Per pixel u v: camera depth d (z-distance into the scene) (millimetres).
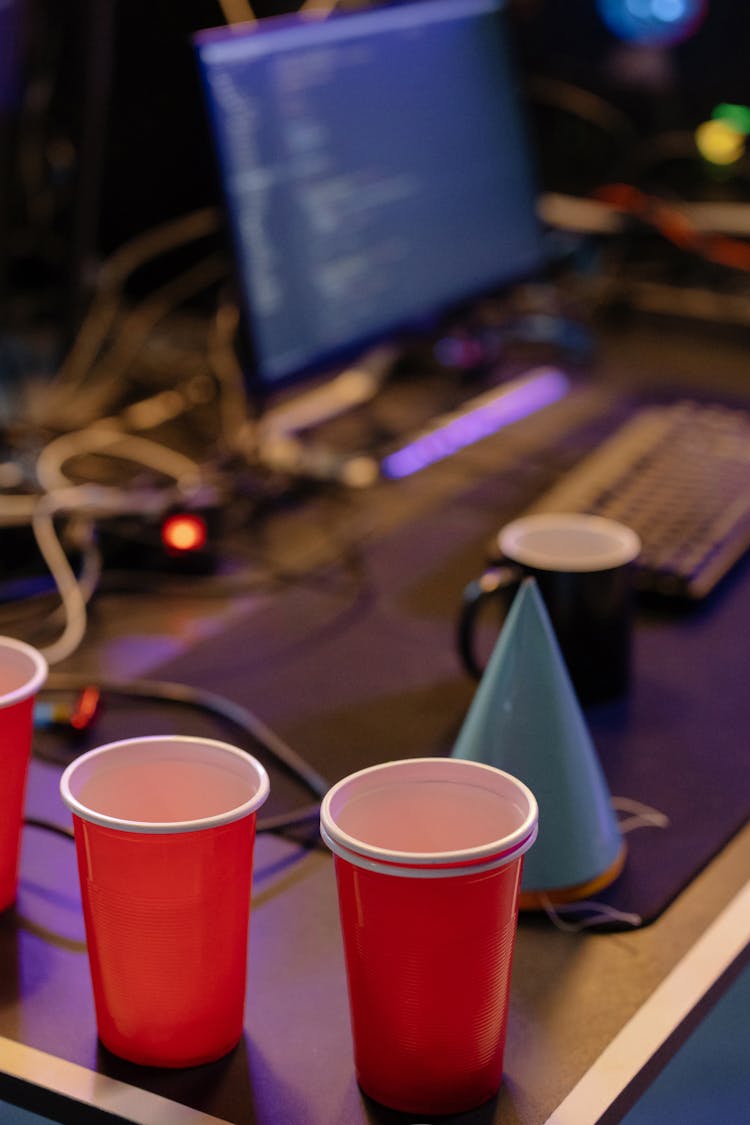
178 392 1477
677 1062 732
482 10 1536
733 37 1870
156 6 1468
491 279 1563
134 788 611
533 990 638
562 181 1939
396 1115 562
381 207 1371
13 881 696
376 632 1019
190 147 1527
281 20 1257
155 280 1635
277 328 1233
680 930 688
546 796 699
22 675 693
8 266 1420
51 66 1402
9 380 1476
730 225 1844
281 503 1261
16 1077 581
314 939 680
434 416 1473
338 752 846
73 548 1104
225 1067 589
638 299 1840
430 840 591
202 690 922
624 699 932
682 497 1218
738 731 892
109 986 579
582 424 1482
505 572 893
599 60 1933
